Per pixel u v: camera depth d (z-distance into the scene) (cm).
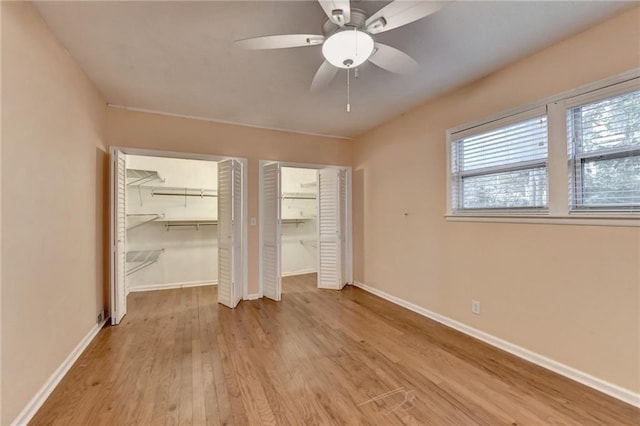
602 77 191
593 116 199
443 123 311
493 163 263
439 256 317
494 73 259
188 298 414
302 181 589
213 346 262
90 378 209
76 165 239
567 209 209
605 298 190
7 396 150
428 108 330
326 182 470
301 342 269
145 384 202
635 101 181
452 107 300
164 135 358
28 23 170
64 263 215
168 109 347
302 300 401
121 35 205
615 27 185
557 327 215
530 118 232
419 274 344
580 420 165
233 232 374
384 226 406
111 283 310
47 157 191
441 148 313
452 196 300
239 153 404
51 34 198
